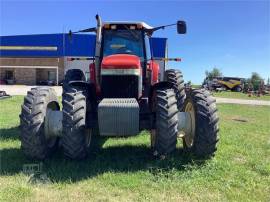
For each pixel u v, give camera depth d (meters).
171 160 6.08
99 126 5.93
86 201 4.64
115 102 5.95
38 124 6.11
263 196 4.90
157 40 21.95
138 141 7.99
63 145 6.07
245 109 18.41
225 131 10.09
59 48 44.03
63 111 6.03
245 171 5.98
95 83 6.98
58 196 4.78
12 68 46.19
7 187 5.02
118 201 4.64
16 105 16.14
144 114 6.61
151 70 7.27
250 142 8.50
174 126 6.00
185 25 7.13
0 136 8.55
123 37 7.34
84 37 42.50
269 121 13.09
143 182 5.32
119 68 6.43
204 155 6.32
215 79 43.56
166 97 6.14
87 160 6.38
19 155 6.75
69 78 9.02
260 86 41.09
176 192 4.99
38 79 45.81
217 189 5.13
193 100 6.39
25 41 45.19
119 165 6.12
